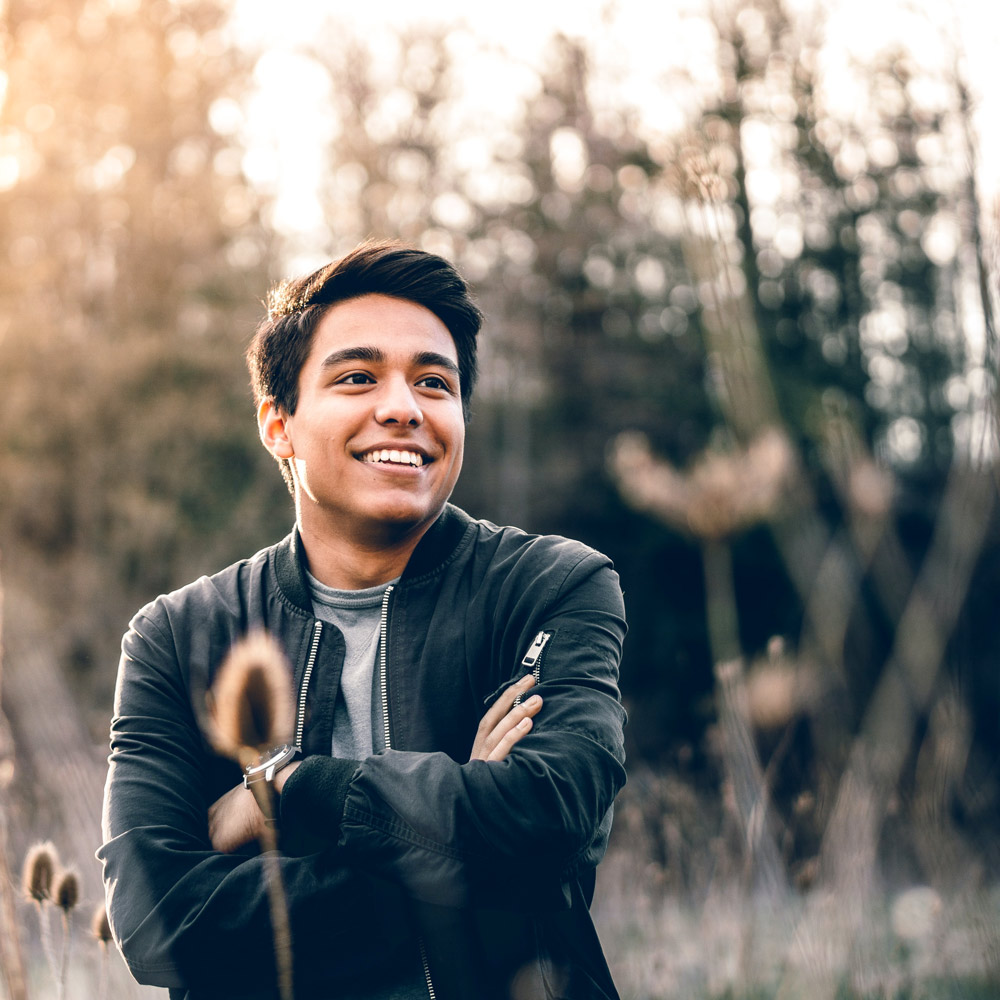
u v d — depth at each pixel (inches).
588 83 654.5
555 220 689.6
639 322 719.1
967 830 142.3
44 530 595.8
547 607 67.1
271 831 59.4
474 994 59.1
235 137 683.4
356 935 58.9
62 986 71.2
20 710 286.4
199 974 59.7
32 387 604.7
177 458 617.3
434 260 70.3
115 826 64.6
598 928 151.9
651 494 110.0
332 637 67.9
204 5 658.2
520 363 715.4
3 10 500.4
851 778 129.6
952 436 540.1
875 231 540.4
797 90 475.8
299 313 69.9
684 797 177.2
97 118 634.2
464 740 65.4
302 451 68.5
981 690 299.6
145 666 70.4
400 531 67.6
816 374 588.4
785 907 108.0
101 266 655.8
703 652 646.5
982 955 115.5
